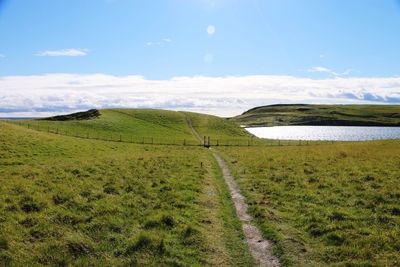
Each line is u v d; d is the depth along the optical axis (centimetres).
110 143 7412
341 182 2634
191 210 1889
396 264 1255
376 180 2639
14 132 6050
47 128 9544
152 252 1320
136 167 3366
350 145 5744
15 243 1348
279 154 4869
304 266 1280
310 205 2050
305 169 3312
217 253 1377
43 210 1759
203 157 4962
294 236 1564
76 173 2873
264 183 2753
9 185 2252
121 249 1341
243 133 14312
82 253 1308
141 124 12975
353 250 1374
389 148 4738
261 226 1709
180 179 2788
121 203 1955
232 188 2712
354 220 1745
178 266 1239
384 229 1600
